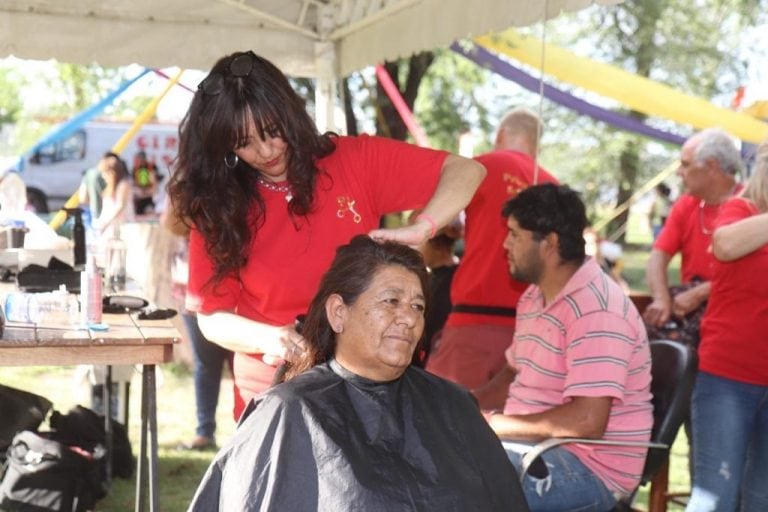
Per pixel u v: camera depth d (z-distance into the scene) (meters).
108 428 4.44
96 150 14.65
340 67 5.03
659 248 4.57
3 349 2.72
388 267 2.16
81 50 4.58
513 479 2.25
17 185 4.55
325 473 2.04
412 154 2.53
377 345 2.13
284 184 2.45
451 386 2.30
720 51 14.52
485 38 6.92
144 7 4.65
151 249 6.12
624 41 13.74
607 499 2.98
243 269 2.49
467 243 4.34
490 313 4.25
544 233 3.03
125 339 2.80
